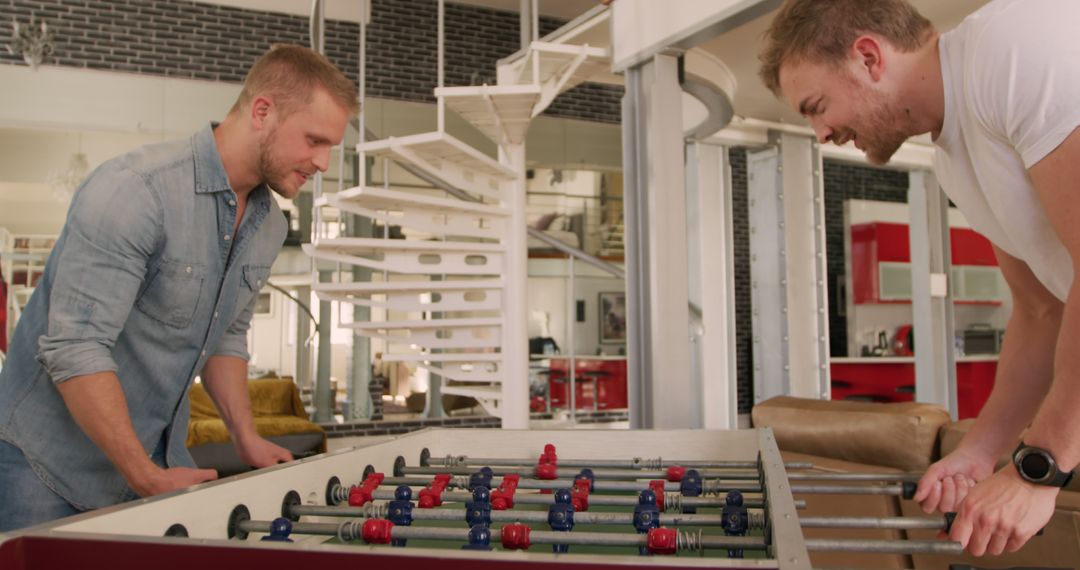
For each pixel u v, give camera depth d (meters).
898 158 7.08
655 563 0.69
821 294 6.89
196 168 1.57
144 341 1.59
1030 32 1.06
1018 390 1.42
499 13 7.93
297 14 7.31
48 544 0.79
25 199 6.45
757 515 1.17
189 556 0.75
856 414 2.56
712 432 1.90
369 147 4.50
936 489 1.35
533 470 1.71
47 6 6.58
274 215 1.85
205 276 1.62
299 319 7.16
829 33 1.26
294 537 1.32
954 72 1.21
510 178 5.20
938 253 7.23
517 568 0.70
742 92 6.23
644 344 4.31
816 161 7.06
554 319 7.89
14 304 6.39
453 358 5.24
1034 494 1.04
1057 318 1.40
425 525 1.46
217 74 7.01
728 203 7.43
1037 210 1.19
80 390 1.37
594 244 8.12
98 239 1.43
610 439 1.94
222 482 1.17
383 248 4.95
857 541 0.94
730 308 7.38
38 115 6.51
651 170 4.25
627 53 4.46
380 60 7.47
